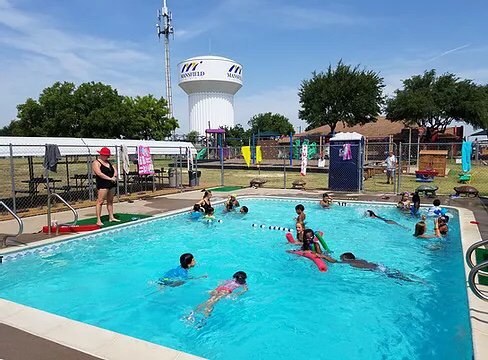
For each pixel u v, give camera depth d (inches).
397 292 248.2
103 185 397.1
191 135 2564.0
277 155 1825.8
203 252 344.2
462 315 210.8
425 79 1846.7
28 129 1968.5
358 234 401.1
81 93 1878.7
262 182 776.3
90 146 597.9
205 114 3070.9
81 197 621.3
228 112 3159.5
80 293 249.4
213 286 262.5
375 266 294.2
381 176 999.6
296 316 216.2
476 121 1738.4
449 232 380.8
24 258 309.4
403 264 303.6
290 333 196.7
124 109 1873.8
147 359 135.2
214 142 2018.9
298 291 252.8
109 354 138.9
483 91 1808.6
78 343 147.9
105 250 346.9
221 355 176.2
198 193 689.6
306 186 783.7
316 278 276.4
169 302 235.9
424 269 291.3
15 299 238.7
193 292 252.2
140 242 375.6
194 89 3056.1
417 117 1700.3
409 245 354.9
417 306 225.9
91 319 212.7
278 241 379.2
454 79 1808.6
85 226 377.4
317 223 455.2
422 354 172.2
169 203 564.4
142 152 649.0
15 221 422.0
